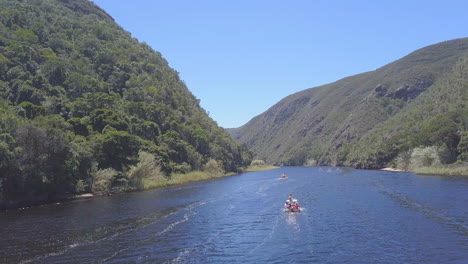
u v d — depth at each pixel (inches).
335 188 2618.1
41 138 1942.7
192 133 4571.9
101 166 2544.3
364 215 1457.9
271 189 2701.8
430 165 3811.5
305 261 893.2
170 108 4520.2
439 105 5059.1
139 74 4950.8
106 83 4143.7
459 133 3735.2
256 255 949.8
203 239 1121.4
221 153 5162.4
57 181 2079.2
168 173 3361.2
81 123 2672.2
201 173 3971.5
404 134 5241.1
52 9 5620.1
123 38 6008.9
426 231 1149.7
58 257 924.6
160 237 1148.5
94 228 1278.3
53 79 3526.1
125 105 3789.4
